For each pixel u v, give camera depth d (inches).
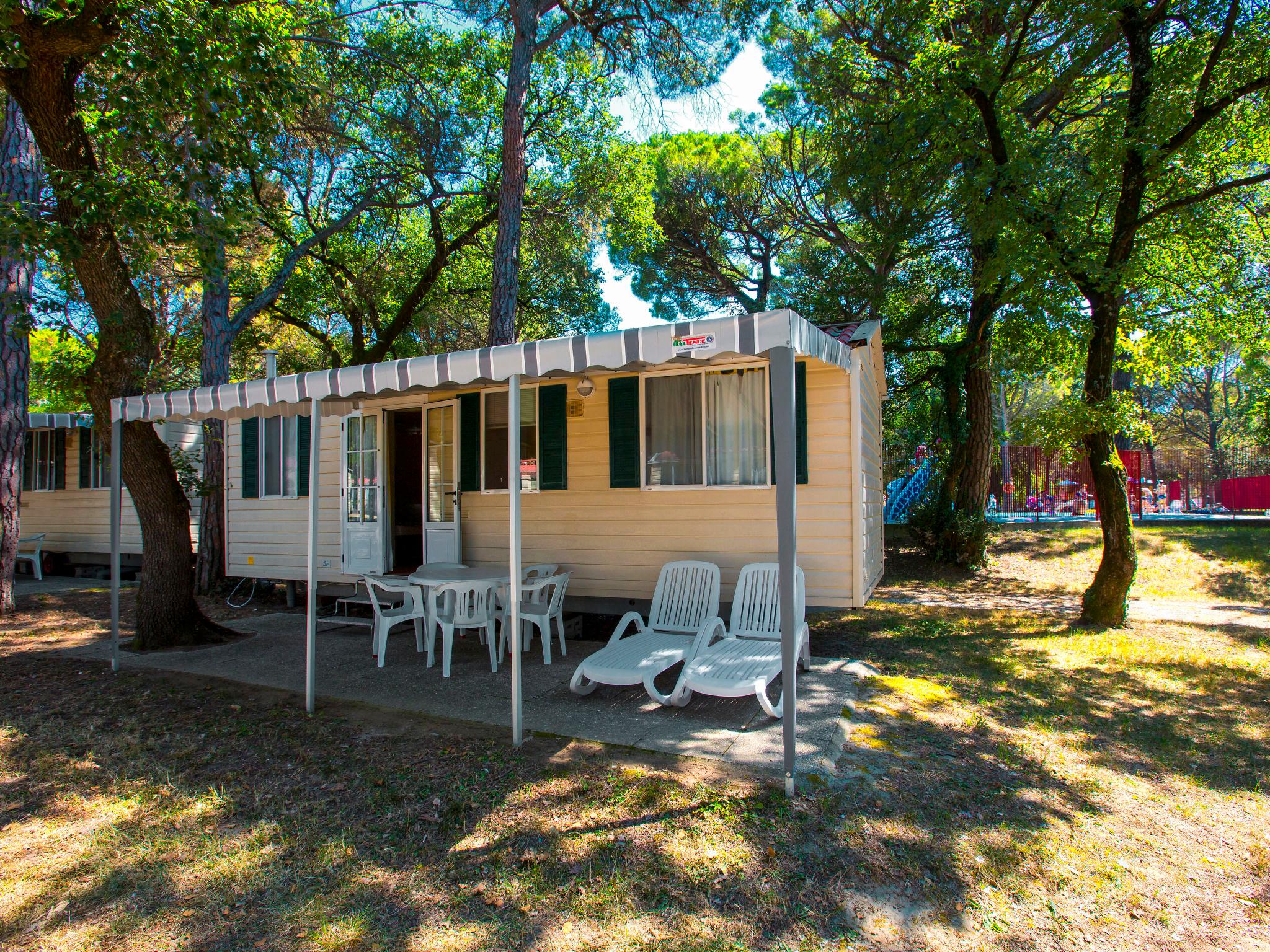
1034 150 336.5
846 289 608.7
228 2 238.2
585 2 459.5
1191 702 210.8
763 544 262.4
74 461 561.3
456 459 318.7
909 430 682.8
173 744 172.6
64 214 241.9
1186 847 129.8
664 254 741.9
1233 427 1331.2
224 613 368.5
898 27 389.1
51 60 227.5
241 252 547.2
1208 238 354.3
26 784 152.4
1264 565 444.1
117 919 105.7
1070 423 313.9
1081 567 487.5
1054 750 171.2
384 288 668.1
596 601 294.0
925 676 232.5
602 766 150.9
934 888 111.6
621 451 281.1
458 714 190.4
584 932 100.5
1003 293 427.5
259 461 394.0
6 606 367.2
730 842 120.7
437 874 114.6
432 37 546.6
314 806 138.3
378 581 255.9
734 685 173.8
